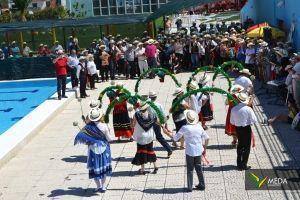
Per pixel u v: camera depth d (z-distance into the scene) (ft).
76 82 72.18
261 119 51.44
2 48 102.17
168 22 130.72
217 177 36.99
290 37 74.74
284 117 49.55
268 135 46.03
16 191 37.40
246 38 77.05
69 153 45.52
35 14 195.00
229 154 41.86
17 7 196.24
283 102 57.06
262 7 103.71
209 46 81.66
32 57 86.28
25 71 86.69
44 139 50.55
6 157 43.65
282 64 59.88
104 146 35.04
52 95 69.97
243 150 37.65
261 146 43.11
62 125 55.88
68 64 71.67
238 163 38.06
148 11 157.79
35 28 99.60
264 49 65.00
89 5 166.30
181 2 96.68
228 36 82.23
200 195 34.09
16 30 100.17
